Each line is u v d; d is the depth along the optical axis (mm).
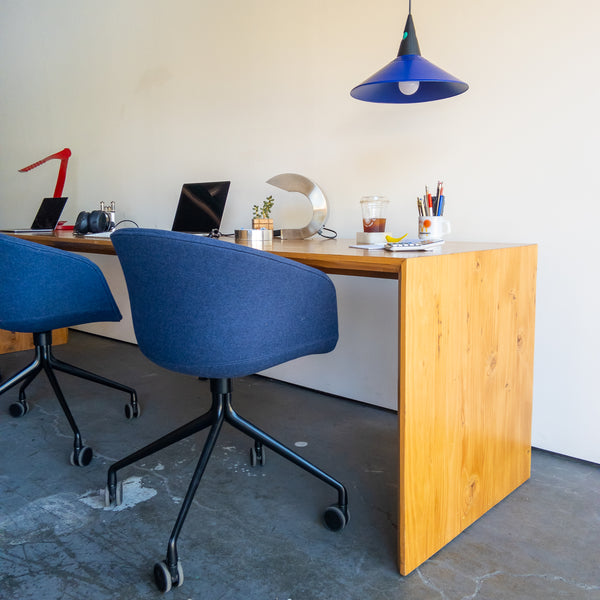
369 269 1271
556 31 1721
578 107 1702
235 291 1215
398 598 1187
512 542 1389
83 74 3559
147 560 1321
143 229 1217
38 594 1203
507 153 1862
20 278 1749
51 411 2318
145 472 1765
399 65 1558
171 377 2809
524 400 1671
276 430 2100
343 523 1428
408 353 1210
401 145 2127
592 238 1716
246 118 2654
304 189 2141
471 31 1898
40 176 4066
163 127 3080
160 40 3020
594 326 1739
